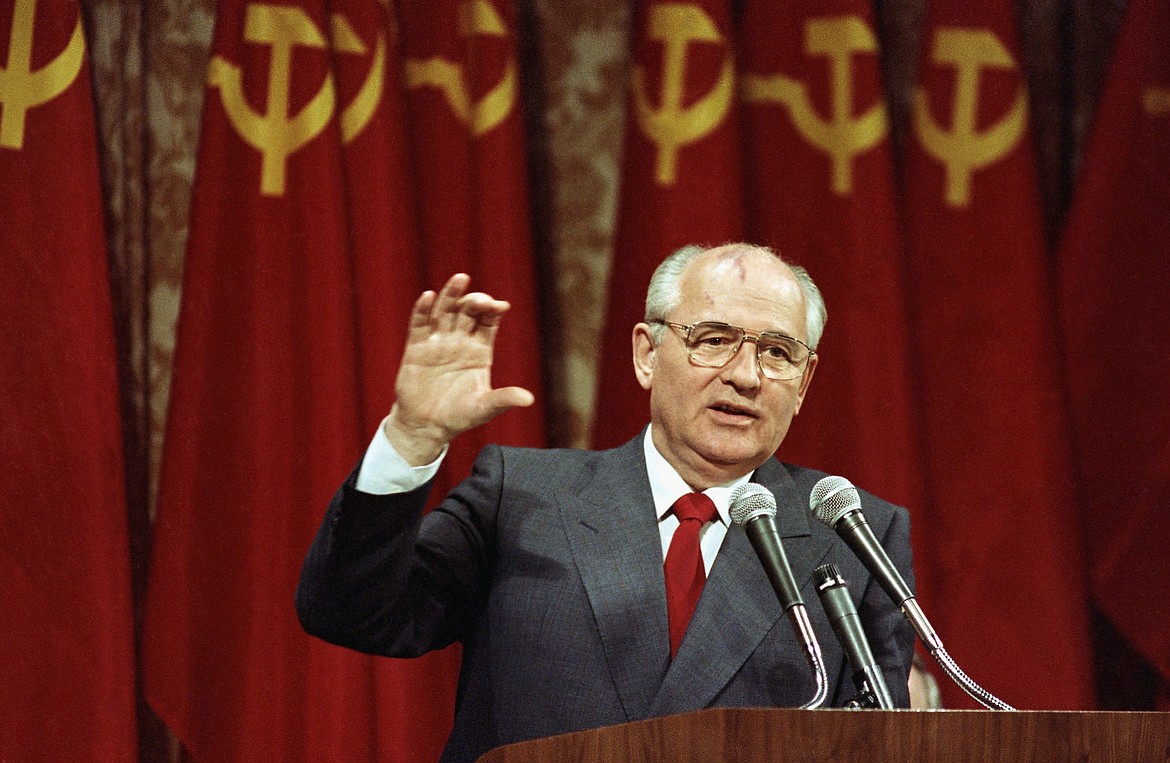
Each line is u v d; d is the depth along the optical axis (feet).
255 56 42.91
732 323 25.63
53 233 40.27
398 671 41.42
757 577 24.80
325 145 42.73
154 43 44.75
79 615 39.22
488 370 22.84
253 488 41.42
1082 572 44.47
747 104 47.29
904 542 26.40
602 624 24.06
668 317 26.45
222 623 40.83
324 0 43.60
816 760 16.99
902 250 46.11
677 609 24.76
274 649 40.78
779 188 46.60
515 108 45.42
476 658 25.20
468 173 45.06
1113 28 49.39
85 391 40.04
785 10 47.57
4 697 38.45
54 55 40.96
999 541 44.68
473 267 44.50
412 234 43.68
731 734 17.15
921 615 21.08
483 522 25.71
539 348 44.45
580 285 47.11
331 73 43.32
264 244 42.24
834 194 46.21
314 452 41.65
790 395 25.93
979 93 47.44
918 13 49.62
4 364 39.60
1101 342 46.78
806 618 20.72
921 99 47.91
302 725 40.60
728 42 45.98
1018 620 44.16
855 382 45.01
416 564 24.57
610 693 23.65
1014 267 46.34
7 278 39.86
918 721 17.03
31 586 39.04
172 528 41.01
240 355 41.96
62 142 40.68
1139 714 17.22
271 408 41.73
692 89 45.47
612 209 47.50
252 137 42.65
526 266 44.57
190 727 40.14
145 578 42.78
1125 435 46.29
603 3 48.44
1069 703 43.42
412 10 46.19
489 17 45.73
